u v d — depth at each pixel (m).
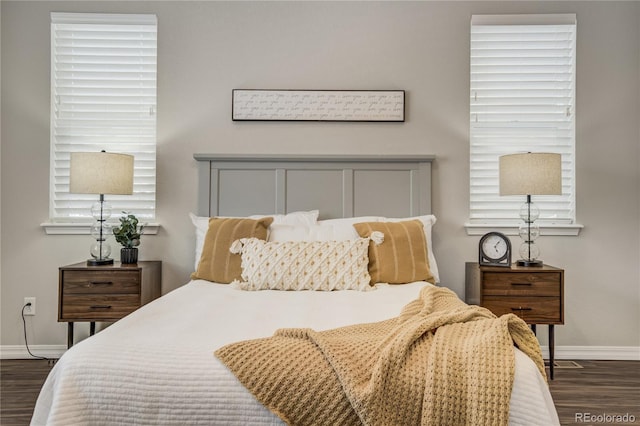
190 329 1.43
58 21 3.09
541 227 3.07
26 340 3.04
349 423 1.11
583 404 2.30
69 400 1.16
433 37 3.12
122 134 3.17
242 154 3.04
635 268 3.06
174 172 3.10
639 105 3.07
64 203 3.14
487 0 3.11
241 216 3.05
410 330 1.26
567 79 3.16
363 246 2.43
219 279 2.46
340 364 1.14
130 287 2.64
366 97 3.10
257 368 1.16
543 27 3.14
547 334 3.08
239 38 3.12
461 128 3.11
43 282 3.05
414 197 3.05
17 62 3.08
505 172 2.76
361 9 3.12
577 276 3.07
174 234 3.09
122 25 3.14
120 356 1.21
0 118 3.06
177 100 3.11
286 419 1.12
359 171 3.06
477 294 2.70
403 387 1.14
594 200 3.08
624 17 3.09
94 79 3.16
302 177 3.06
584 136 3.09
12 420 2.08
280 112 3.09
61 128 3.14
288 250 2.37
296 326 1.52
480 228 3.07
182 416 1.15
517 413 1.10
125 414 1.16
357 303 1.92
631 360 3.04
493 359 1.16
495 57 3.16
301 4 3.12
